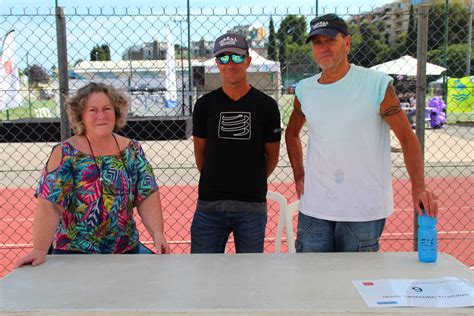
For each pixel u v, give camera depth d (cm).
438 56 1424
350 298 189
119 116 283
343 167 273
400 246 577
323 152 277
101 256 249
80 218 267
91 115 267
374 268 225
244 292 196
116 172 271
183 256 248
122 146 281
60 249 269
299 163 321
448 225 687
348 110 270
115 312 178
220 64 318
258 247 335
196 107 338
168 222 704
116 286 205
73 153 266
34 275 221
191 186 951
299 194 315
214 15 430
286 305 183
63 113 371
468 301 186
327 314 176
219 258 244
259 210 332
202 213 338
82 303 187
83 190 265
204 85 1098
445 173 1065
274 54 885
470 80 1152
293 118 317
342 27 272
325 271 221
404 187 915
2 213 793
